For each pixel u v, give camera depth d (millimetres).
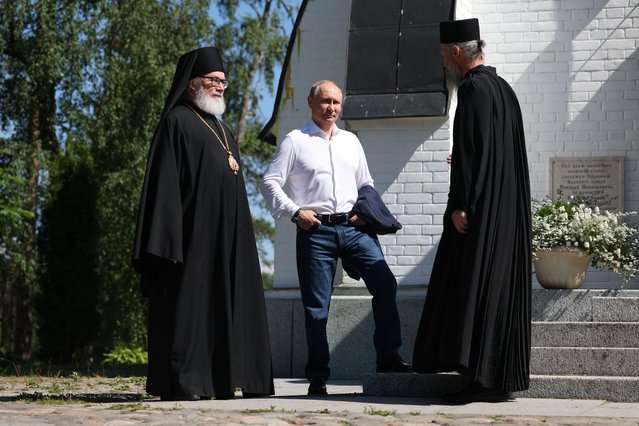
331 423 5973
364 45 12516
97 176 27500
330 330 11812
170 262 7980
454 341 7383
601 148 13273
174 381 7820
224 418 6223
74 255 24797
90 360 25266
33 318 30594
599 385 7930
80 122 27109
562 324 8914
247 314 8195
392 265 12367
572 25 13414
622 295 9836
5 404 7445
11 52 28125
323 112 8758
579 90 13367
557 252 9953
